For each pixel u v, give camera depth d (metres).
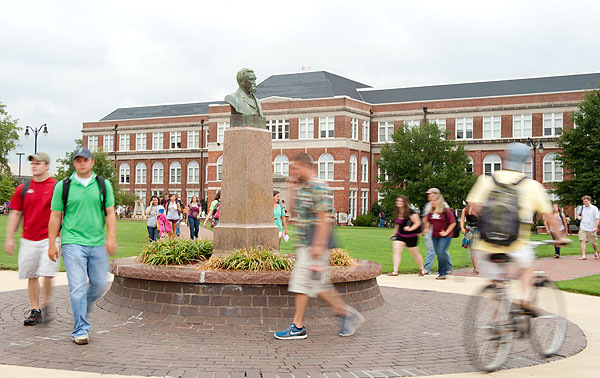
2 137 69.38
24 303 10.01
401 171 51.44
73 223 7.20
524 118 57.19
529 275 6.71
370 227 53.34
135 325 8.29
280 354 6.82
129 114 81.94
